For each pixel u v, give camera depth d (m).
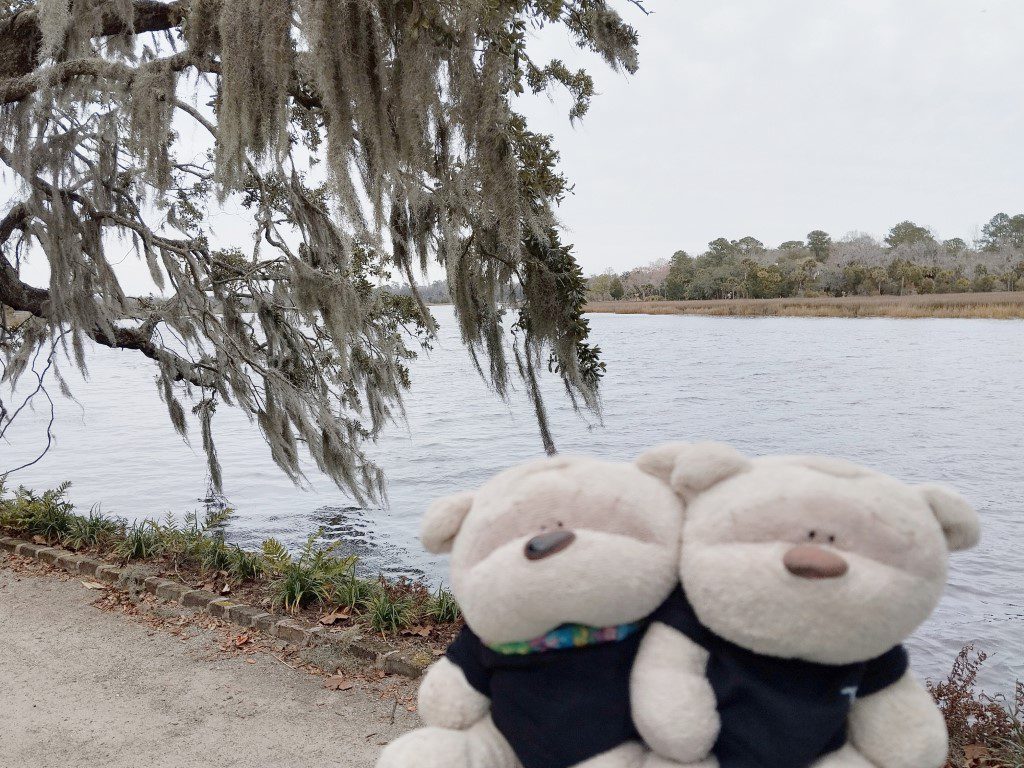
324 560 6.75
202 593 6.33
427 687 1.78
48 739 4.26
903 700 1.49
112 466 24.09
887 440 27.00
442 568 12.14
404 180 6.29
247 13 5.66
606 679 1.54
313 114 7.80
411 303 11.34
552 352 7.25
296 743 4.21
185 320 9.90
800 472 1.50
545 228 6.95
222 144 5.88
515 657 1.62
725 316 173.75
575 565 1.48
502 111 5.32
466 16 5.05
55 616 6.12
